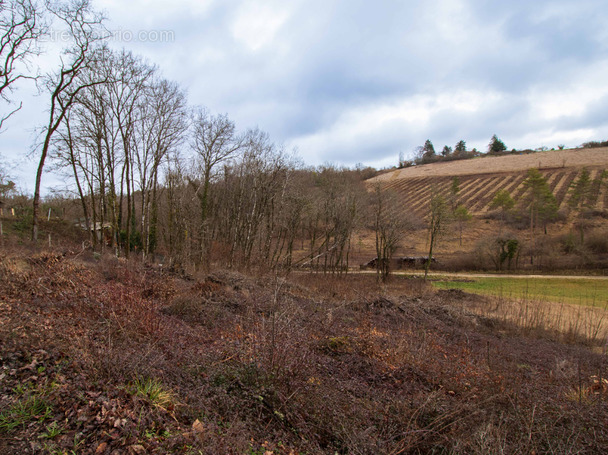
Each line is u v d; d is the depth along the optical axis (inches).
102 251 895.7
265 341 226.1
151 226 1206.9
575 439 177.6
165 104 1021.2
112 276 466.3
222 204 1277.1
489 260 1740.9
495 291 1168.8
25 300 279.6
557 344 510.6
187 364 220.1
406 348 322.7
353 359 288.8
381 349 322.3
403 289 1040.8
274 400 189.6
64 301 287.1
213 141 1081.4
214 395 184.7
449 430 189.6
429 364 294.8
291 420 181.3
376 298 633.6
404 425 192.2
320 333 325.4
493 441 167.8
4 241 634.2
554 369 328.8
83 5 737.0
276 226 1177.4
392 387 250.1
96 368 176.7
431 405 207.0
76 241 1125.1
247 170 1150.3
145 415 148.9
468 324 593.3
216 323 346.9
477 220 2559.1
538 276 1526.8
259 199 1131.9
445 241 2228.1
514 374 273.0
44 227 1151.6
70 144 901.2
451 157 4859.7
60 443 127.3
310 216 1323.8
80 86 800.9
